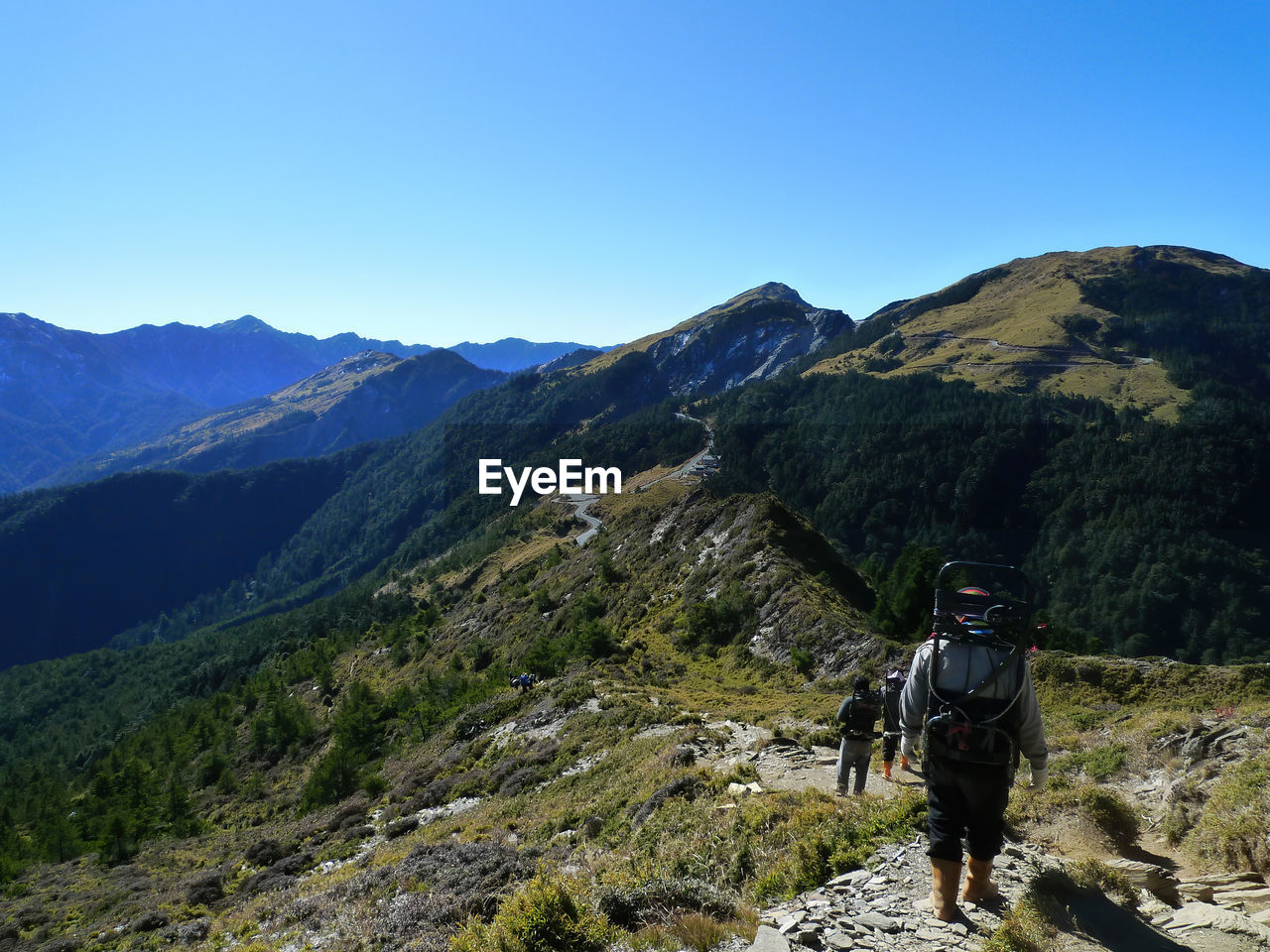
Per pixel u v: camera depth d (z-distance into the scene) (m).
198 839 53.28
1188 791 8.23
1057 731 18.00
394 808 30.67
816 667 42.78
